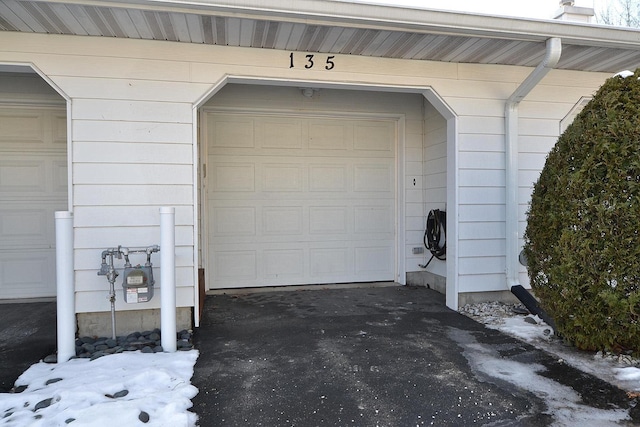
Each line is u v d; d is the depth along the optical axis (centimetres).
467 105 427
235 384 266
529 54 398
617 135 278
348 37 351
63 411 217
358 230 576
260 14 304
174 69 363
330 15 307
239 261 542
